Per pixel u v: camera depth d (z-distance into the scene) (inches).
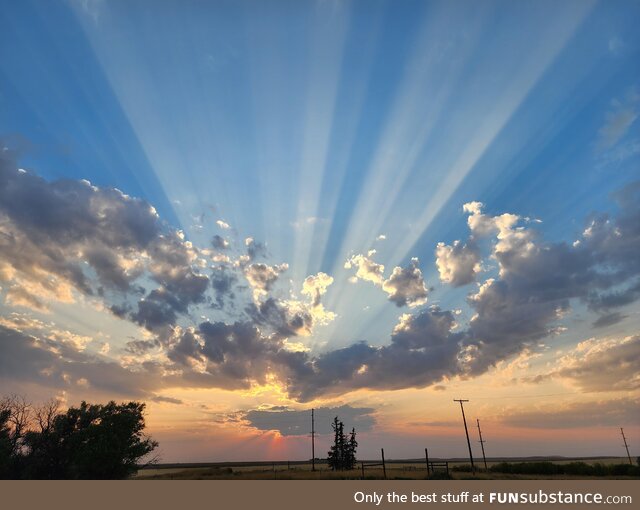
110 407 1861.5
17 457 1722.4
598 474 2180.1
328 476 2026.3
